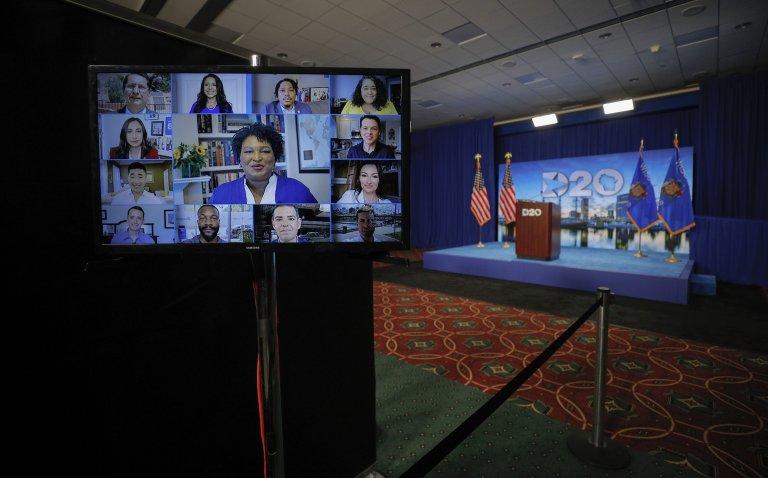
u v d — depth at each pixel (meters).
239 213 0.88
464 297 4.91
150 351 1.08
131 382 1.05
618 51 5.46
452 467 1.74
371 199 0.91
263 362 0.95
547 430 2.00
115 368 1.02
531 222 6.04
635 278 4.75
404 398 2.35
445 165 10.52
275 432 0.97
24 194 0.87
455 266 6.64
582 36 5.00
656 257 6.35
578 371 2.70
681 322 3.80
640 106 7.52
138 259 1.05
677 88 7.11
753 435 1.95
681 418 2.11
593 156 7.83
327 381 1.51
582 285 5.18
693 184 6.85
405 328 3.69
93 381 0.99
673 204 5.99
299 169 0.89
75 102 0.93
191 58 1.13
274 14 4.36
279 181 0.89
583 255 6.64
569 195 8.12
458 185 10.23
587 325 3.72
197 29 4.67
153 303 1.08
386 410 2.21
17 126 0.85
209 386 1.21
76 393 0.96
